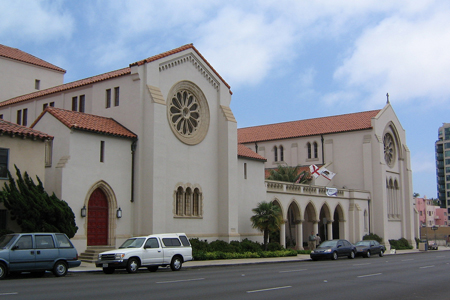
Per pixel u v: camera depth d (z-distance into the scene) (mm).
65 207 25922
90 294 14234
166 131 33594
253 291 15688
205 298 13836
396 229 60844
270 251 37969
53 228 24719
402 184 62719
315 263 32188
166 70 34094
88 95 35531
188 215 34906
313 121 64438
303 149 61219
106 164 29938
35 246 19875
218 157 38094
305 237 54031
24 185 24938
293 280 19594
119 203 30500
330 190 50281
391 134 61656
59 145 28250
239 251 35344
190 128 36219
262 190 42375
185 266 26688
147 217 31000
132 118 32250
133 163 31703
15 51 48938
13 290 15094
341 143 58594
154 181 31078
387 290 16797
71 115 29859
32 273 20953
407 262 32969
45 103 38500
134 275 21328
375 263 31828
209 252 32906
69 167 27641
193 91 36562
